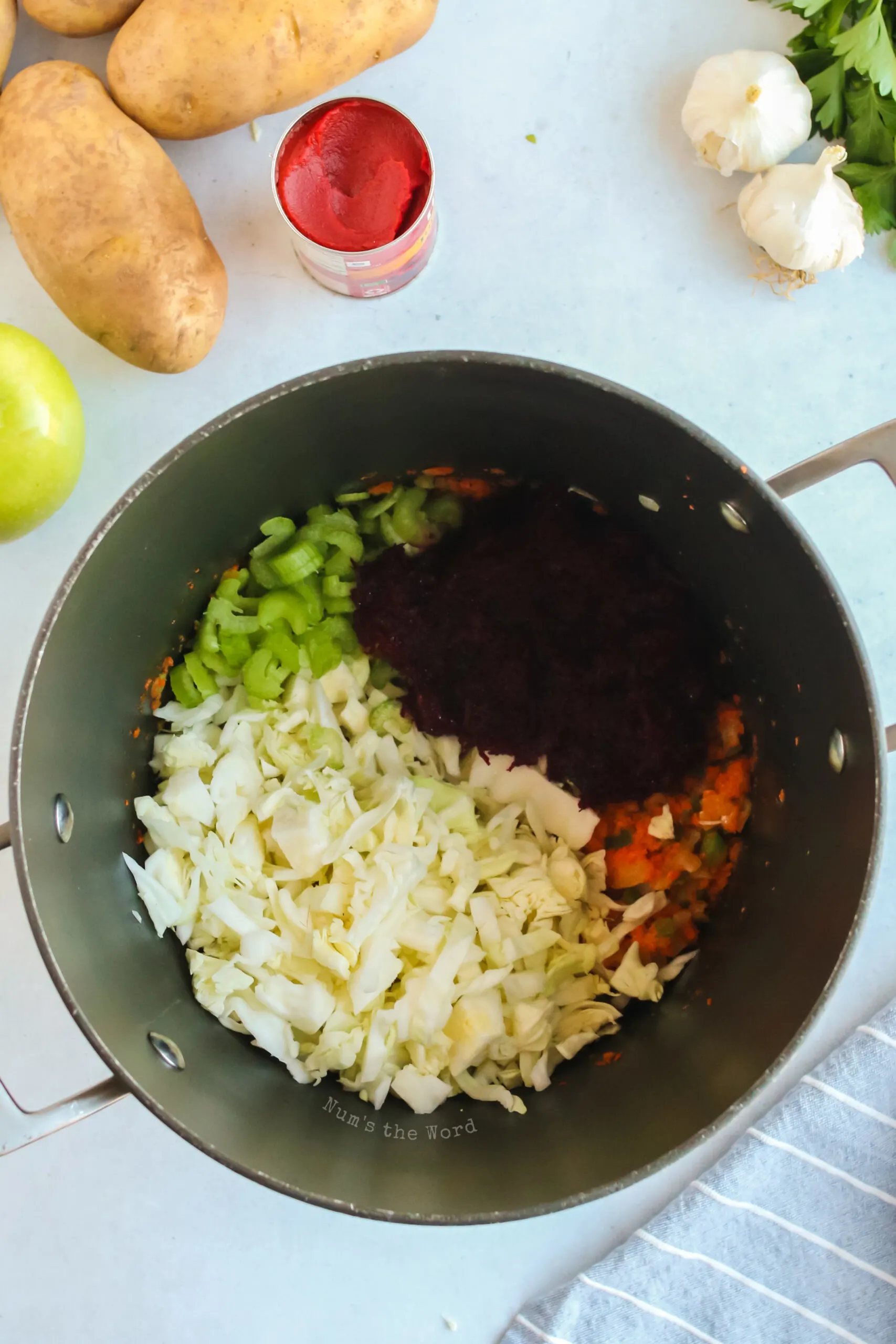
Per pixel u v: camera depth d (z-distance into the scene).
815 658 0.45
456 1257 0.49
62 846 0.44
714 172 0.50
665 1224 0.49
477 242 0.51
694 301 0.51
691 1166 0.49
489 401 0.45
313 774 0.49
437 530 0.51
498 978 0.48
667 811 0.50
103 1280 0.49
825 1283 0.48
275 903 0.48
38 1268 0.49
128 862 0.48
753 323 0.51
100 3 0.47
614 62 0.51
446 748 0.51
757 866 0.49
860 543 0.50
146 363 0.48
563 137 0.51
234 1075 0.47
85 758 0.46
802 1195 0.49
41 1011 0.50
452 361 0.42
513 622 0.51
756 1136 0.49
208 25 0.45
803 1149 0.49
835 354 0.50
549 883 0.49
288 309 0.51
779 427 0.50
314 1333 0.49
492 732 0.51
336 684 0.50
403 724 0.51
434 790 0.50
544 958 0.49
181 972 0.48
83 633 0.44
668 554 0.50
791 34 0.50
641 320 0.51
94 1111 0.41
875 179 0.49
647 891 0.51
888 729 0.44
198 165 0.50
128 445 0.50
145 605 0.47
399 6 0.46
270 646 0.50
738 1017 0.47
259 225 0.50
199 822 0.48
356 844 0.48
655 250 0.51
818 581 0.42
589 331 0.51
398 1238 0.49
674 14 0.50
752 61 0.48
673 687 0.51
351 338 0.51
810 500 0.50
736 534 0.46
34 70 0.46
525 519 0.51
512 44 0.51
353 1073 0.49
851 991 0.49
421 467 0.50
